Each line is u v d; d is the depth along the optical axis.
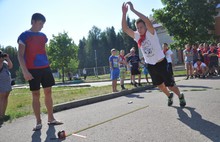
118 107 6.79
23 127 5.41
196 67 14.42
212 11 30.92
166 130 4.33
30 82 5.18
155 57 5.66
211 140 3.72
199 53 14.55
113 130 4.59
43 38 5.34
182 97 6.10
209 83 10.73
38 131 4.95
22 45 5.04
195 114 5.25
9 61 7.06
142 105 6.73
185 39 31.06
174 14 31.05
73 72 45.81
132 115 5.61
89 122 5.32
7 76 6.84
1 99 6.78
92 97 8.48
